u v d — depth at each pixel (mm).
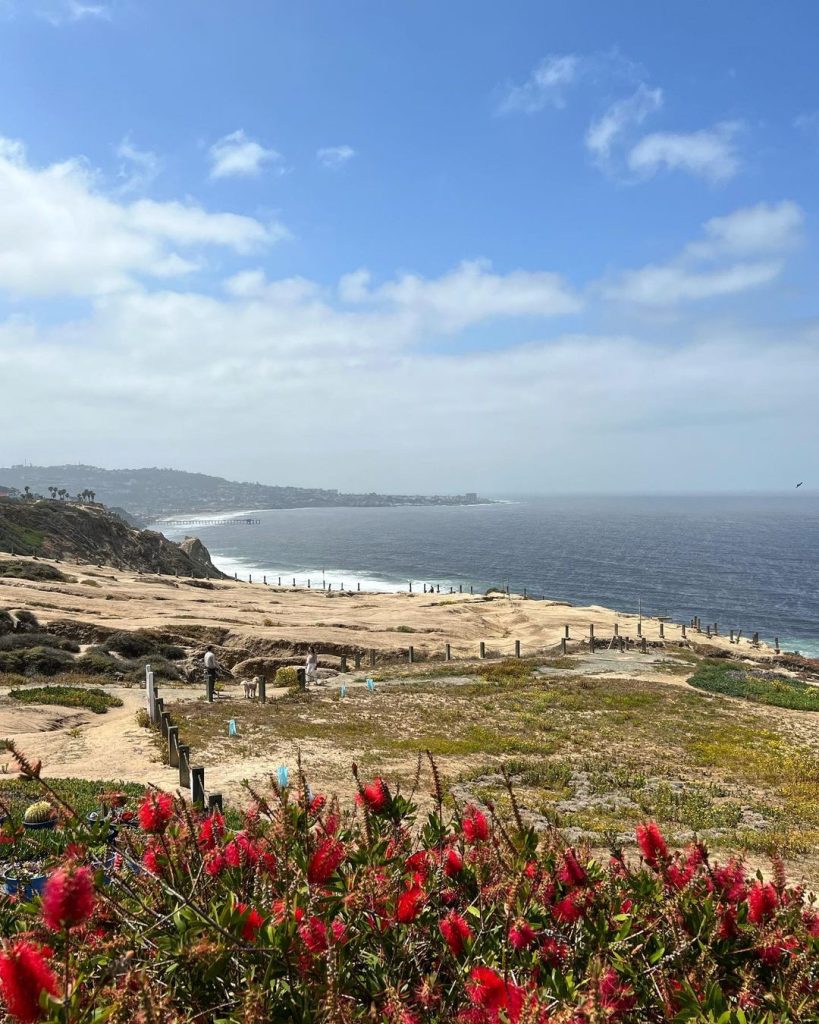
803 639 73250
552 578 122875
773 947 2414
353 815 3244
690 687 30484
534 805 13070
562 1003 1863
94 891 2006
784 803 14688
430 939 2482
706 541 194875
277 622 43438
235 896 2350
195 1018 1943
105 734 17297
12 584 44812
